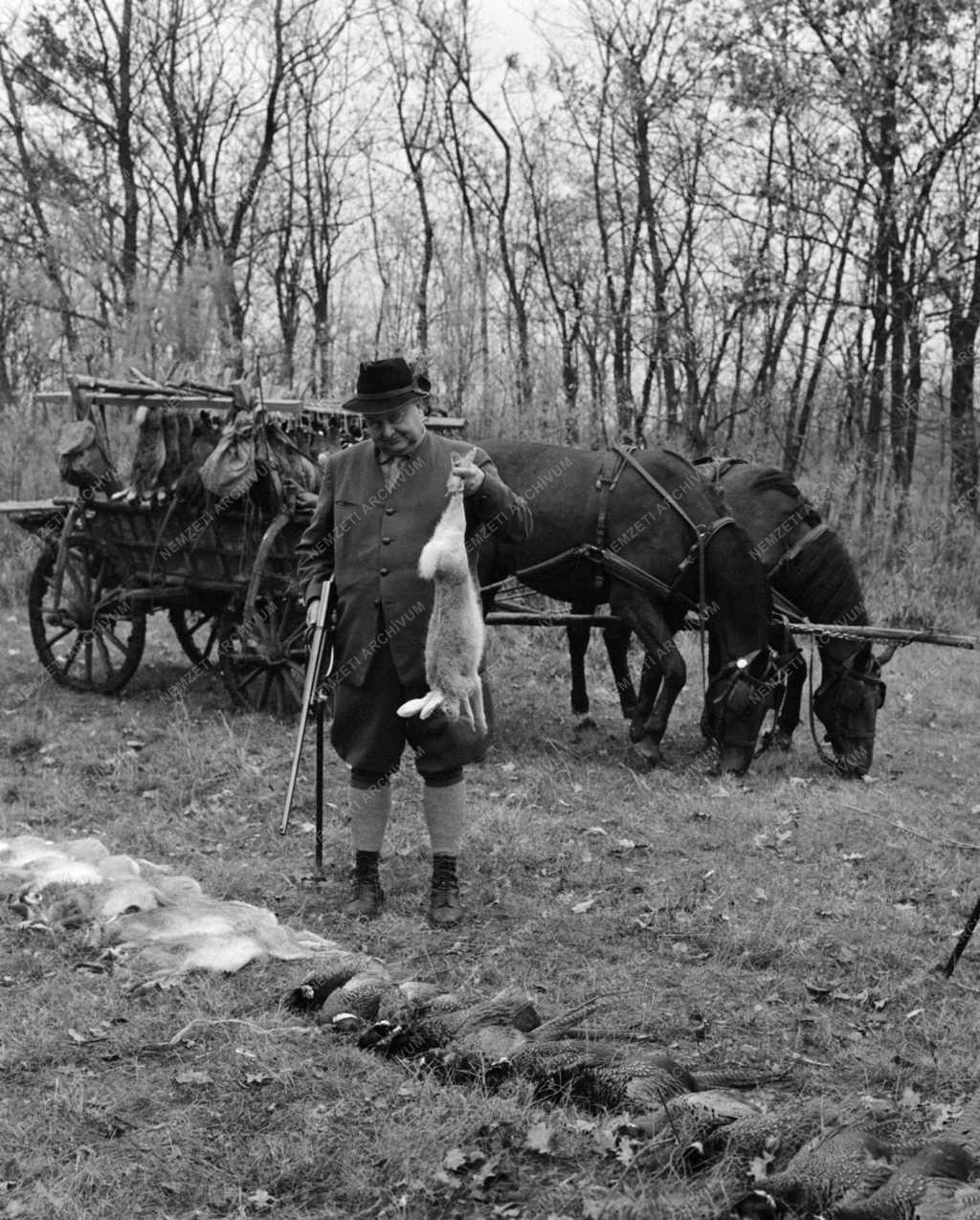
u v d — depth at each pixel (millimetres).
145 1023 4129
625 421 17219
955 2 15594
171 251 21094
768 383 18672
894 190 16750
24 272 19516
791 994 4750
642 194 19688
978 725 10445
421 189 22953
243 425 8461
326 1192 3238
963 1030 4383
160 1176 3273
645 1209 3074
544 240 21469
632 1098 3471
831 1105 3500
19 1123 3477
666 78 18719
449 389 16094
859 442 17312
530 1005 4055
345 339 19375
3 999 4293
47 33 21062
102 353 16578
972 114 16594
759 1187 3008
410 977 4805
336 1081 3746
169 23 21781
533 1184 3270
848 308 18016
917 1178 2885
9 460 14688
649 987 4727
